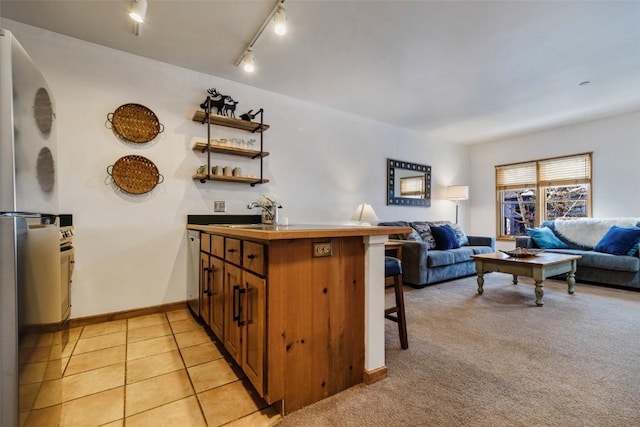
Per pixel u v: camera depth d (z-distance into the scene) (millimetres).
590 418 1315
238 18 2211
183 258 2896
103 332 2312
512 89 3422
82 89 2471
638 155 4129
